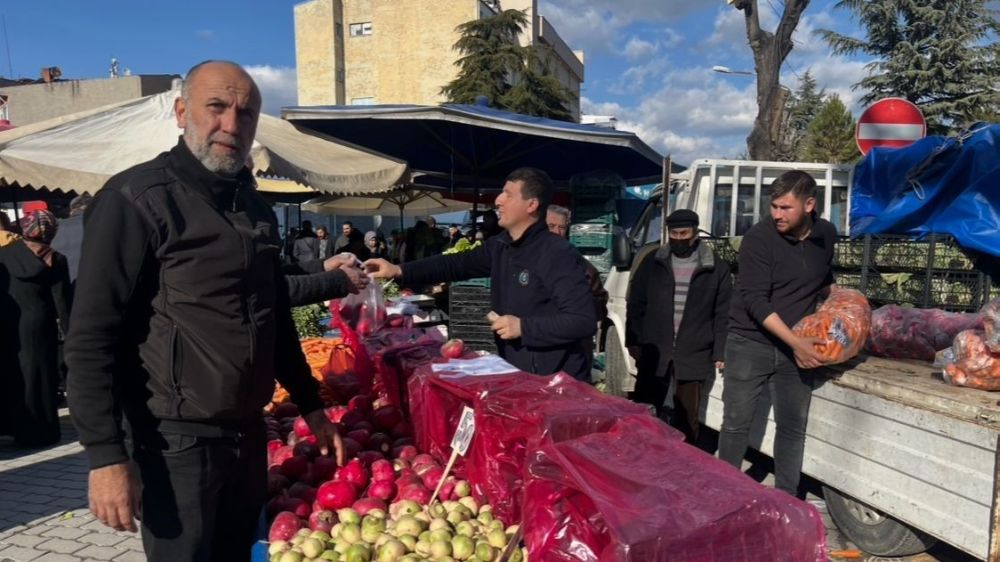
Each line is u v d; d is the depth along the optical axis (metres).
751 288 3.91
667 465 1.92
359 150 9.14
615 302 7.03
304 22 35.66
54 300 6.23
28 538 4.39
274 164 6.76
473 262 3.71
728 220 6.45
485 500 2.49
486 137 9.55
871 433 3.56
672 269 5.15
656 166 9.79
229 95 2.09
